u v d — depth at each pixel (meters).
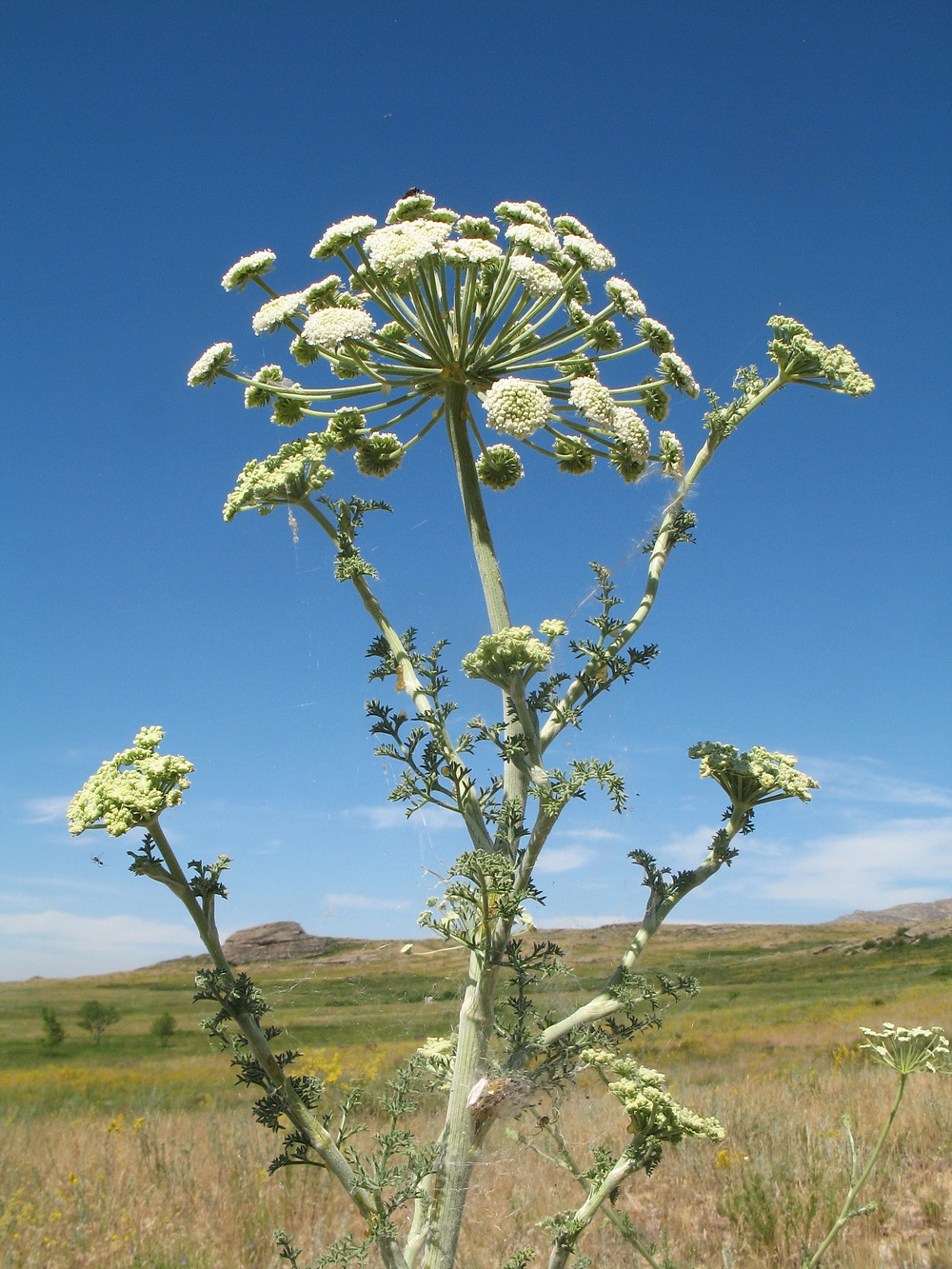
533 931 3.63
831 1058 15.43
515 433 3.48
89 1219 7.09
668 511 3.94
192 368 3.99
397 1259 2.84
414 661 3.42
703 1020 26.12
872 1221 6.43
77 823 2.80
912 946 53.59
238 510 3.73
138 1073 20.94
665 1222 6.67
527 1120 4.97
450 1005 4.24
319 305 3.98
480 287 3.76
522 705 3.34
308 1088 2.90
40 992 53.72
